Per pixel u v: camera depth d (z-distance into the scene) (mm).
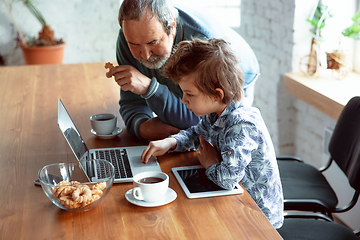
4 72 2596
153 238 983
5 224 1048
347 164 1650
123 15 1354
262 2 3068
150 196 1112
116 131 1681
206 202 1147
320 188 1823
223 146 1240
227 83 1197
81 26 4516
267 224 1041
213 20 1704
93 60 4676
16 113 1894
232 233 1004
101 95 2156
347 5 2480
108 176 1187
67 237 992
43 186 1071
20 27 4406
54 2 4375
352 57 2674
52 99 2090
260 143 1264
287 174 1950
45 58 4254
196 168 1354
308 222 1499
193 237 987
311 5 2619
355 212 2197
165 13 1377
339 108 2113
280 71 2898
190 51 1203
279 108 2957
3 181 1274
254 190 1312
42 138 1613
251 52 1736
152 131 1563
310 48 2678
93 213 1094
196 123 1604
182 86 1232
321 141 2586
